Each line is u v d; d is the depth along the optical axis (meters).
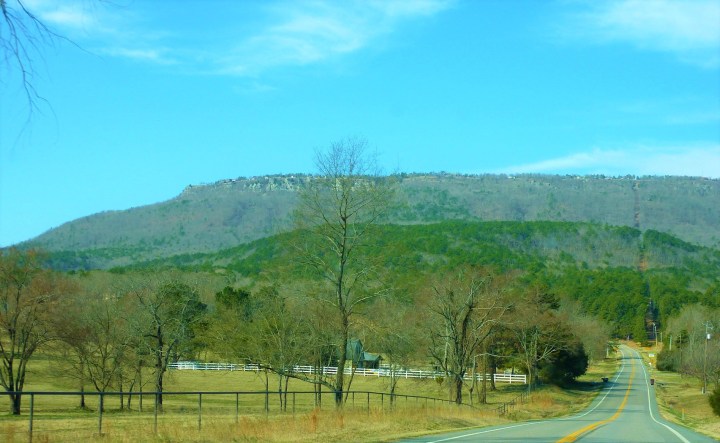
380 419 27.56
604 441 22.94
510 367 89.75
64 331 46.97
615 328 170.88
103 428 24.56
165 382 63.97
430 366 66.44
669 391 92.69
